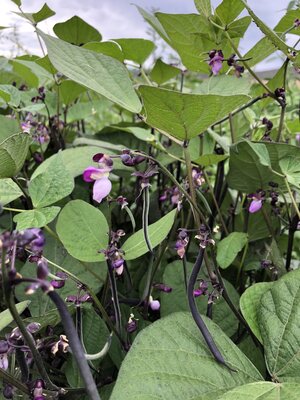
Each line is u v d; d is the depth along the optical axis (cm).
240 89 27
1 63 37
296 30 33
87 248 23
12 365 20
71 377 22
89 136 42
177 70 42
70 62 23
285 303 22
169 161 36
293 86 67
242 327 26
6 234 14
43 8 34
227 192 39
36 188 24
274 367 21
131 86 24
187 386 18
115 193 39
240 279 32
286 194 34
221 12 30
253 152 29
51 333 23
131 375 18
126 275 28
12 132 32
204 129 23
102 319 24
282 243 36
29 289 14
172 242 32
